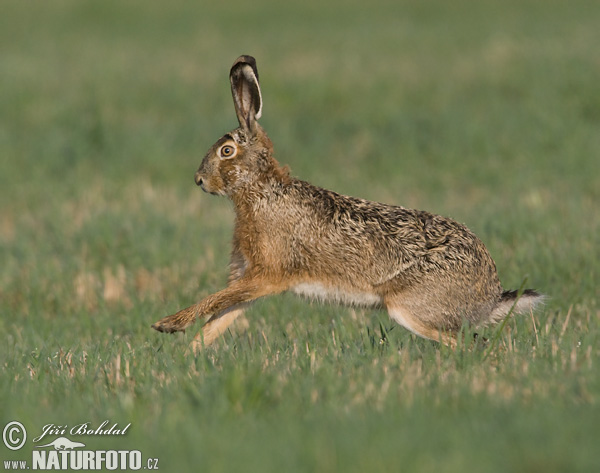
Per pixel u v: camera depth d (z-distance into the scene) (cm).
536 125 6031
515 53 8119
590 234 3475
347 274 2469
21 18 12025
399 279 2430
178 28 11262
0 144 5984
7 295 3416
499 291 2522
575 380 1914
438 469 1452
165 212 4347
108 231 3894
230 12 12425
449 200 4622
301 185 2516
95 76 8088
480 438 1571
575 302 2948
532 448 1504
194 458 1538
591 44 8275
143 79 7969
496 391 1894
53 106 6944
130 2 13138
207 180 2511
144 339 2714
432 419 1698
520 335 2502
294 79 7550
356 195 4797
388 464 1457
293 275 2503
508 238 3519
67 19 11981
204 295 3189
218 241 3769
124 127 6425
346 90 7225
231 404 1841
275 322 2919
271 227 2488
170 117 6769
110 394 2050
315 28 10881
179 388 2011
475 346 2300
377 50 8919
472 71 7644
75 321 3102
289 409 1817
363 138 6147
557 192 4512
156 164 5603
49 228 4184
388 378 2002
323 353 2320
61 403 1964
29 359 2425
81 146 5906
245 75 2470
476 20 10919
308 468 1476
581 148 5484
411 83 7406
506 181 4997
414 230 2448
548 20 10475
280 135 6119
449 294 2409
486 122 6150
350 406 1823
